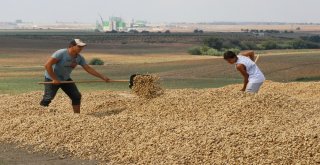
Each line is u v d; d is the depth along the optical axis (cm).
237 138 761
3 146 885
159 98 1103
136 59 5700
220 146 739
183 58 5738
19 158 808
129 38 12825
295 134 754
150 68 3969
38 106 1109
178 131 827
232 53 1078
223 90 1112
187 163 711
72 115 1001
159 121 920
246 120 934
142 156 764
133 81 1143
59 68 1070
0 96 1426
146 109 1066
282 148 706
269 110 978
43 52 7406
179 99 1070
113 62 5156
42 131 928
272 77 2892
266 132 791
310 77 2855
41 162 782
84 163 770
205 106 1019
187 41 11588
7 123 1002
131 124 896
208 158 715
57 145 862
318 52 6538
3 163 779
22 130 952
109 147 823
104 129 888
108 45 9594
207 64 4112
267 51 7319
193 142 771
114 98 1348
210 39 8331
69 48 1069
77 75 3344
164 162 724
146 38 12838
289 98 1086
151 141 802
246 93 1059
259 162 682
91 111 1165
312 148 695
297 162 669
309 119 935
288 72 3158
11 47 8594
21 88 2041
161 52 7412
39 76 3322
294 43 9369
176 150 757
